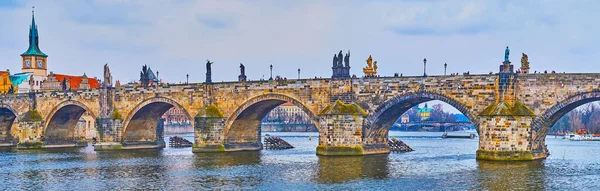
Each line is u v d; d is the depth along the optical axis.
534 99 105.38
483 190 80.56
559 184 84.75
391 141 150.25
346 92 121.50
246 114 138.38
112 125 152.75
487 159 106.38
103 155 136.75
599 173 95.88
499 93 106.00
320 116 121.31
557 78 103.50
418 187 83.19
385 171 98.81
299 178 92.19
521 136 104.75
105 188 85.62
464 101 110.25
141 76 163.25
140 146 158.25
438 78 113.00
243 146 144.00
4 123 188.75
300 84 127.00
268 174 97.12
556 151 157.88
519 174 92.69
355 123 118.44
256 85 133.00
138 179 93.75
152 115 157.25
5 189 85.88
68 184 89.75
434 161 115.62
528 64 123.25
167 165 112.25
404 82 116.44
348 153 118.88
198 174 98.50
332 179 90.62
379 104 118.69
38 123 167.50
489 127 105.88
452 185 84.38
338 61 123.94
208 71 140.75
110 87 155.50
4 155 142.00
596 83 100.38
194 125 138.50
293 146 179.38
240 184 87.44
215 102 139.00
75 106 164.12
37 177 97.81
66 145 174.50
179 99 143.88
